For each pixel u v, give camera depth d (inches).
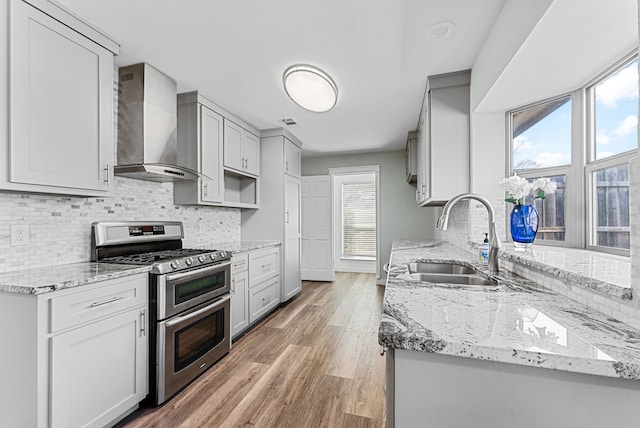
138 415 66.5
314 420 65.0
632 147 57.1
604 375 22.7
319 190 214.4
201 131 107.0
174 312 74.0
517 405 25.3
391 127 147.0
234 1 60.4
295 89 94.7
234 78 94.3
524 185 66.2
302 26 68.6
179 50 78.2
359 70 89.4
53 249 70.8
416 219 198.8
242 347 101.6
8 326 51.1
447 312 33.8
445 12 64.1
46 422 50.3
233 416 66.3
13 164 54.9
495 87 70.7
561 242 74.2
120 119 84.5
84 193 67.7
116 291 62.6
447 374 26.8
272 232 149.6
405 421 28.0
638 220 28.3
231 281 100.0
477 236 90.0
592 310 34.5
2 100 53.8
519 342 25.7
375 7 62.3
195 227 119.9
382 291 180.1
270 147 150.6
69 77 64.0
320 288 188.2
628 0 42.2
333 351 98.5
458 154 92.4
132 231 87.1
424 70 89.7
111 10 62.9
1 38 53.7
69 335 53.6
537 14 47.8
